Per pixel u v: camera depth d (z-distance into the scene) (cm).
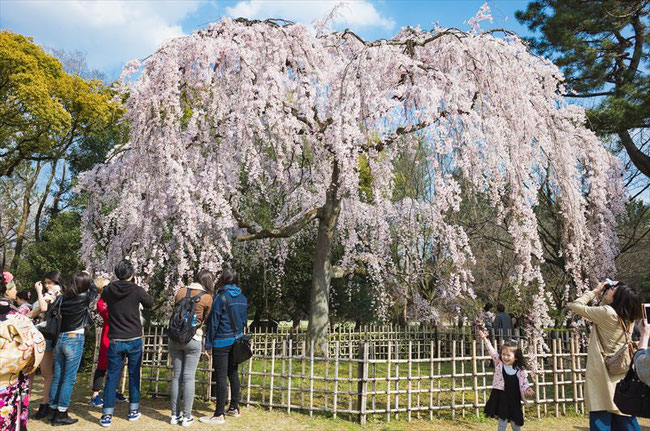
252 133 593
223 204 594
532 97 666
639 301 319
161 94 551
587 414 514
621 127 820
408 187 903
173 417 417
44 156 1482
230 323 438
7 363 263
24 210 1593
